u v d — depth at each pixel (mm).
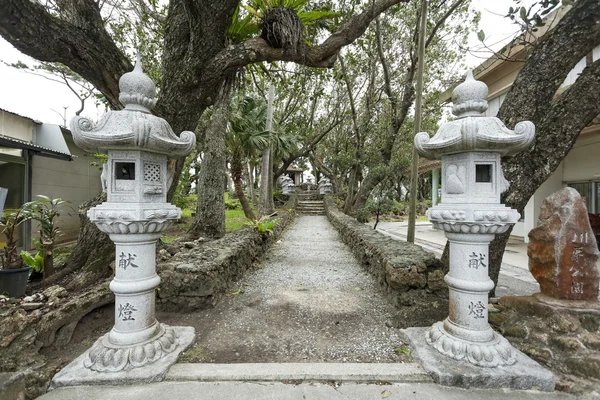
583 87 2566
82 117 2035
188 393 1876
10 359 1972
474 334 2172
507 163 2832
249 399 1827
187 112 3473
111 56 3199
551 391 1917
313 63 3584
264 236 6211
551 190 6996
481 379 1940
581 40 2529
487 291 2209
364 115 10023
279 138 12617
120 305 2211
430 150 2303
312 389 1927
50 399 1809
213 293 3309
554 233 2316
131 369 2027
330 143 15438
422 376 2033
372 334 2717
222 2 3014
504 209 2125
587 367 1979
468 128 2035
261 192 11492
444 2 6012
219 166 6477
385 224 12375
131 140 2041
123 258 2215
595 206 6312
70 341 2453
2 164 5668
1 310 2164
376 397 1853
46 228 3273
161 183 2387
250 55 3262
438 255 5988
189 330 2660
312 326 2896
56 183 7113
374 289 3986
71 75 8281
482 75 7641
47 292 2561
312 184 23547
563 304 2242
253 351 2432
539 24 2740
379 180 9250
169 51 3498
